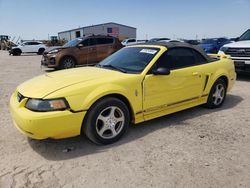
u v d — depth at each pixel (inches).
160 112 172.6
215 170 122.6
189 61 189.8
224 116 197.0
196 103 197.6
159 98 168.1
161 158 134.0
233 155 136.8
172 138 157.8
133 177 117.6
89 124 140.1
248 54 317.1
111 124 148.7
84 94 136.4
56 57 466.0
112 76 152.9
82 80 145.9
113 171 122.6
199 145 148.3
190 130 169.8
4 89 303.1
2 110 214.8
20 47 1123.3
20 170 123.8
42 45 1179.3
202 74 193.0
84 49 487.5
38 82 151.3
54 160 133.1
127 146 147.7
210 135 161.9
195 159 132.8
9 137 159.8
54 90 134.1
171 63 176.2
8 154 139.0
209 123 182.4
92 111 139.5
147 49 181.2
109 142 149.4
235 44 336.5
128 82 151.5
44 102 129.0
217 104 215.5
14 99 149.7
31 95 134.6
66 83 141.5
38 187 111.0
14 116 138.6
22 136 161.0
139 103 158.1
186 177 117.2
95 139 144.3
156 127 174.6
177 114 200.8
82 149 144.3
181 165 127.1
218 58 228.2
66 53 469.4
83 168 125.4
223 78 216.1
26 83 157.5
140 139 156.4
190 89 187.2
